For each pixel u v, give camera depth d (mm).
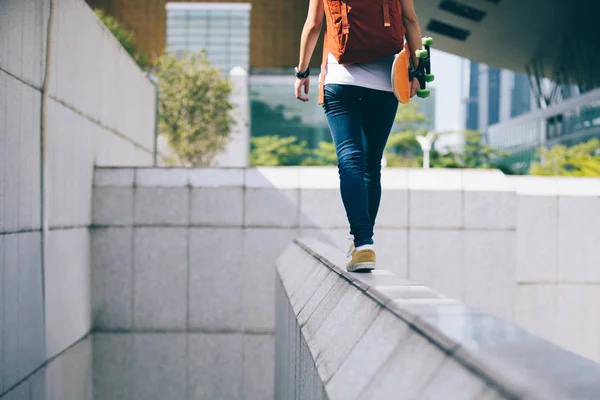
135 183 7660
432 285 7758
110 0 49625
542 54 52062
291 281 4133
